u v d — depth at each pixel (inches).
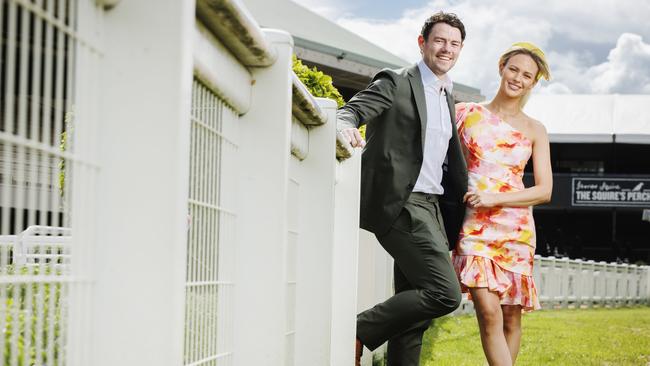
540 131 203.3
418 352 190.7
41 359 59.6
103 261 63.9
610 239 1151.6
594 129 906.1
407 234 186.1
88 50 60.3
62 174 60.6
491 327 195.3
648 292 824.3
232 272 99.7
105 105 63.9
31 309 58.7
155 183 64.0
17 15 50.5
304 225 150.1
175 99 64.0
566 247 1068.5
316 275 149.6
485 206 193.9
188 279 83.2
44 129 54.4
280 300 101.4
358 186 185.5
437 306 183.8
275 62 102.6
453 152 194.1
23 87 51.3
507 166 199.5
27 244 69.5
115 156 64.0
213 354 93.4
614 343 383.6
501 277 195.0
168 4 64.0
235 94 94.7
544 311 610.9
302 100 125.6
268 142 102.3
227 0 76.4
